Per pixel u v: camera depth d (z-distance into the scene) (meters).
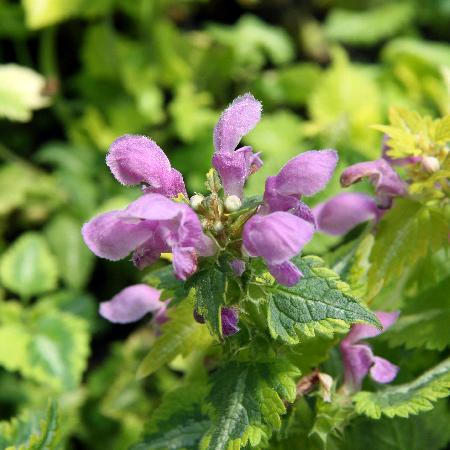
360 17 0.48
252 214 0.17
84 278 0.35
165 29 0.43
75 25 0.44
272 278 0.18
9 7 0.42
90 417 0.31
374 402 0.19
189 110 0.39
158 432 0.21
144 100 0.40
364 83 0.36
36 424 0.23
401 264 0.20
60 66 0.44
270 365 0.18
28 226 0.37
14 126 0.42
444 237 0.20
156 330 0.21
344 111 0.32
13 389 0.32
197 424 0.21
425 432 0.22
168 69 0.42
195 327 0.19
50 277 0.32
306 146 0.27
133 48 0.42
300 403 0.20
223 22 0.49
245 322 0.18
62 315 0.30
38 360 0.28
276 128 0.36
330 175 0.17
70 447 0.30
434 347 0.21
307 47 0.48
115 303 0.20
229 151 0.18
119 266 0.37
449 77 0.25
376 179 0.20
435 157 0.20
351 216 0.20
